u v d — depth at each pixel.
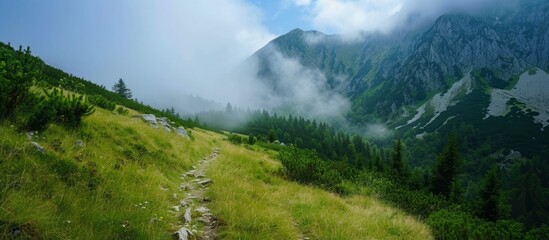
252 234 7.58
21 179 5.87
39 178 6.38
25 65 9.85
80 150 8.95
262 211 9.17
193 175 14.12
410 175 56.75
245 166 19.19
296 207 11.23
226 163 19.23
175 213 8.21
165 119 27.19
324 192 15.95
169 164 13.86
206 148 25.22
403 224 11.34
